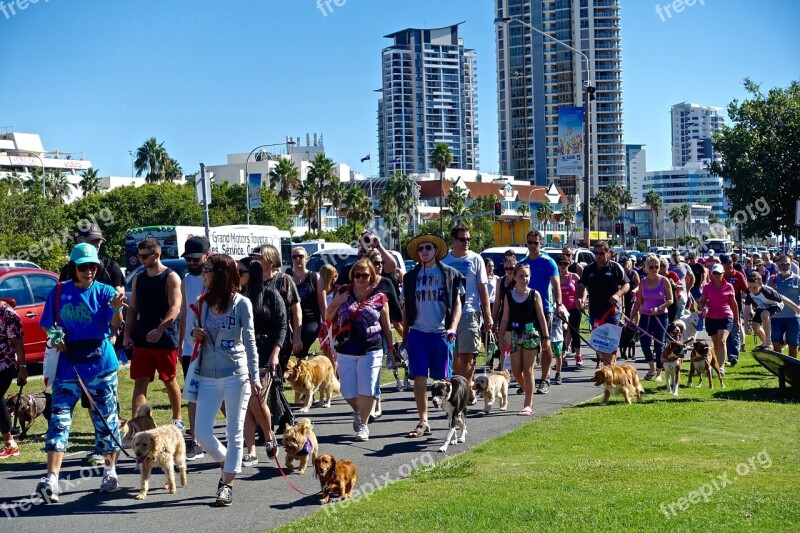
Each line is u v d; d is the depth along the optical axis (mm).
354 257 34188
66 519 6980
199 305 7551
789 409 11461
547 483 7551
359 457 9086
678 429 10062
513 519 6465
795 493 7180
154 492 7812
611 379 12070
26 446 10062
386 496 7379
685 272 20328
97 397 7730
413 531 6273
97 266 7770
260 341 8914
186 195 75188
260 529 6668
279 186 112375
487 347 14602
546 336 11688
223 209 79625
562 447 9156
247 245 37375
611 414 11180
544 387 13484
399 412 12086
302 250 11812
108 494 7750
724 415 10992
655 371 14859
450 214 118250
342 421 11281
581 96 184125
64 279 8680
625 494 7113
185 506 7344
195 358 7496
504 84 195375
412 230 105812
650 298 14883
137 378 9242
